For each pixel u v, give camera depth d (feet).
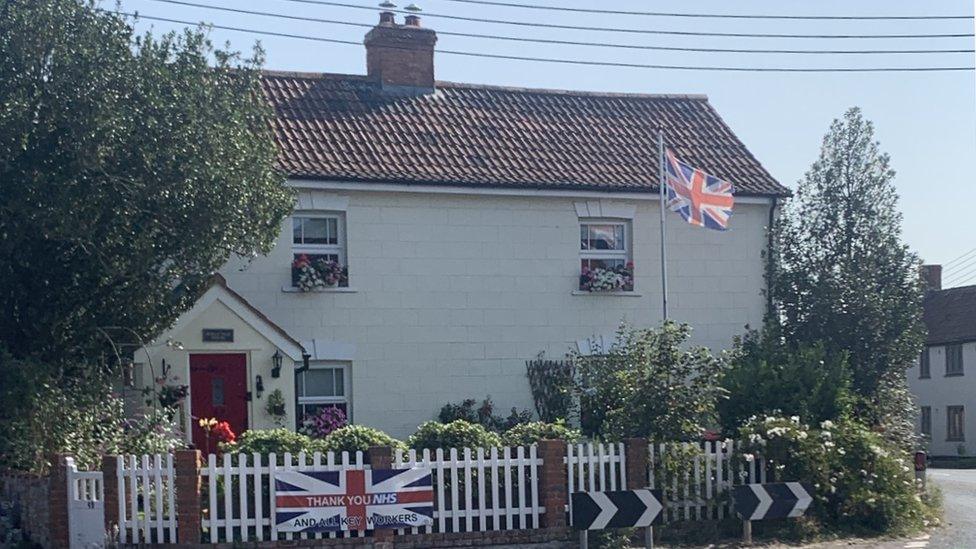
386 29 79.56
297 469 45.19
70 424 51.24
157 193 51.06
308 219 70.28
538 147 78.33
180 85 52.90
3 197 49.75
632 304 76.43
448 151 74.90
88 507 43.96
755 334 75.20
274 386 64.39
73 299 53.88
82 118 49.37
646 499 46.47
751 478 53.01
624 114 85.35
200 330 62.85
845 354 65.16
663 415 53.36
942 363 164.04
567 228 75.46
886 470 55.06
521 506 47.96
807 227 78.07
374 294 70.85
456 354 72.43
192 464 44.16
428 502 46.44
